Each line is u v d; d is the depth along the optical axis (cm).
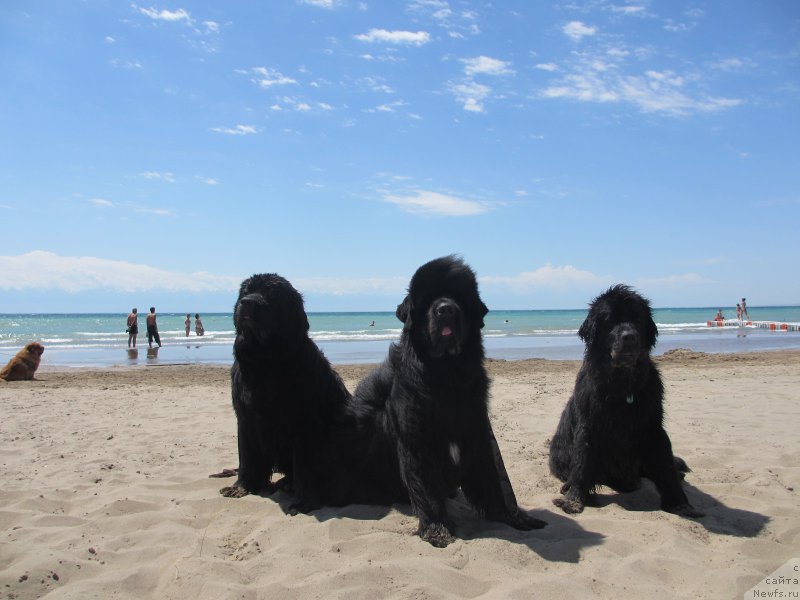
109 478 637
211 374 1834
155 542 453
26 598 368
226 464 711
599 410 548
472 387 504
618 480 601
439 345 470
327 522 483
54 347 3416
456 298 499
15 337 4503
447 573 385
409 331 500
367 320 9131
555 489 618
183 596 365
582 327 575
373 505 556
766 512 520
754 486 586
